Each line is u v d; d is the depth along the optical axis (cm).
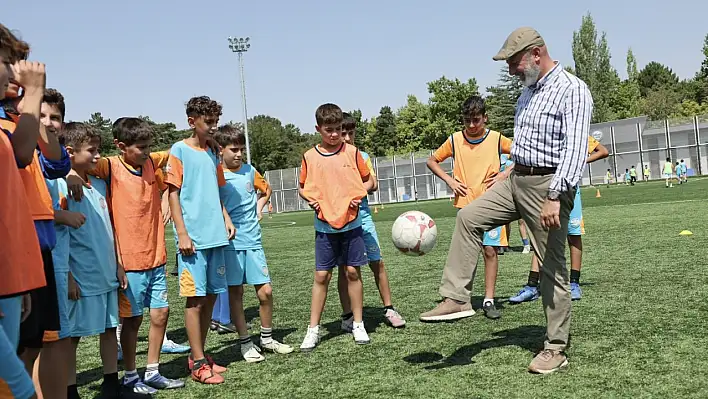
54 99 330
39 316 286
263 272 487
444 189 4844
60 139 338
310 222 2589
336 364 435
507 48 387
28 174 285
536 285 611
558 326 383
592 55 7106
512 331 490
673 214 1425
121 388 404
